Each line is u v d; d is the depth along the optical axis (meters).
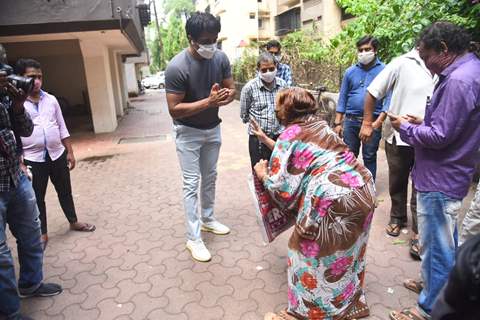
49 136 3.36
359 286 2.29
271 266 3.03
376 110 3.89
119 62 15.51
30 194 2.53
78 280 2.94
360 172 2.12
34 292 2.73
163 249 3.39
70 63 14.89
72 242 3.59
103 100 10.12
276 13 27.56
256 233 3.62
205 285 2.81
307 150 2.09
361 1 5.88
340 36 6.97
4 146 2.24
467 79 1.87
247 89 3.62
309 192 2.07
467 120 1.92
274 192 2.21
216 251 3.30
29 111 3.20
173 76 2.82
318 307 2.19
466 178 2.04
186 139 3.05
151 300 2.66
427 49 2.00
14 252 3.47
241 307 2.54
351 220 2.04
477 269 0.81
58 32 6.95
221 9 29.47
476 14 4.21
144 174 5.89
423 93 3.03
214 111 3.12
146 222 4.01
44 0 6.53
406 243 3.26
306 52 9.05
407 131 2.12
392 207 3.45
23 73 3.15
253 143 3.68
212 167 3.41
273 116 3.55
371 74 3.90
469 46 1.98
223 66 3.07
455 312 0.88
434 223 2.11
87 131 10.70
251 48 15.23
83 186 5.40
